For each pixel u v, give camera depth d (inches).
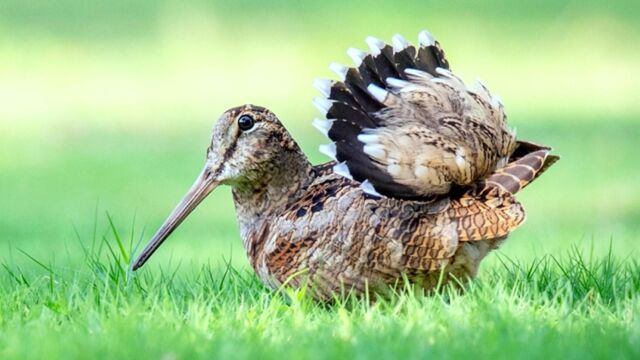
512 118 1210.0
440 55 449.4
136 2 1579.7
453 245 423.2
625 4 1595.7
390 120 426.9
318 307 433.1
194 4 1585.9
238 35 1492.4
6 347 375.2
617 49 1470.2
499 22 1549.0
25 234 753.0
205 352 361.7
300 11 1565.0
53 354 359.9
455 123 430.0
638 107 1253.7
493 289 434.3
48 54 1433.3
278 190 447.5
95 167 1037.2
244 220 455.2
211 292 440.5
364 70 434.9
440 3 1596.9
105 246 679.1
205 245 674.2
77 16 1537.9
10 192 934.4
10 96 1314.0
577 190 892.6
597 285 453.7
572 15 1565.0
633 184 907.4
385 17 1542.8
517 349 355.3
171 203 885.2
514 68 1413.6
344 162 419.8
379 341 368.2
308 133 1139.9
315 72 1392.7
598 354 351.3
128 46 1465.3
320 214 430.0
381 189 420.2
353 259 424.8
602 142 1085.1
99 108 1273.4
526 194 883.4
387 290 429.4
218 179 451.8
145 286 461.4
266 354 358.0
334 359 352.5
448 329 385.1
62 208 866.1
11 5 1557.6
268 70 1398.9
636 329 382.0
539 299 425.7
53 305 423.8
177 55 1441.9
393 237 422.3
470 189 434.9
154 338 374.3
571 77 1387.8
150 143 1136.2
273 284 442.9
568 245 628.7
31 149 1114.1
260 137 445.7
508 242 637.9
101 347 364.8
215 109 1264.8
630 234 700.7
